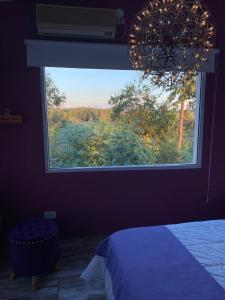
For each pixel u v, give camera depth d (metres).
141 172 2.95
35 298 1.97
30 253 2.03
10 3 2.44
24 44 2.51
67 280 2.18
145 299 1.18
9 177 2.71
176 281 1.29
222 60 2.90
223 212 3.21
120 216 2.98
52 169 2.79
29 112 2.64
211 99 2.97
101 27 2.44
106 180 2.89
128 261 1.48
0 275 2.25
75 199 2.86
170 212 3.09
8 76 2.55
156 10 1.54
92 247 2.71
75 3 2.54
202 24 1.56
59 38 2.55
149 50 1.58
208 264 1.44
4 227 2.77
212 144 3.07
